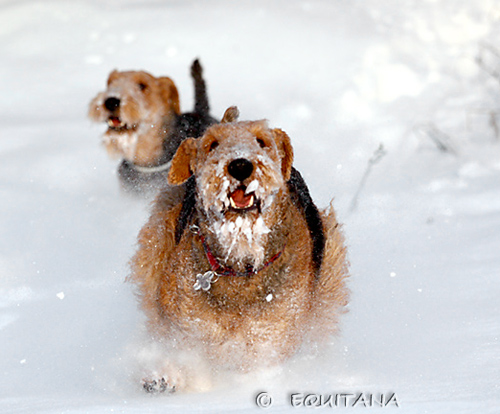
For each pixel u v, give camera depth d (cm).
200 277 673
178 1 2914
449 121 1712
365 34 2427
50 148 1695
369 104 1842
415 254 1020
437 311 816
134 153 1255
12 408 609
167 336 718
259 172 625
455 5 2261
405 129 1666
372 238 1083
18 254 1098
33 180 1476
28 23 2742
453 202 1239
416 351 708
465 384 589
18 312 899
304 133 1620
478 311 799
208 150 675
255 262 659
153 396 668
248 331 679
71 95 2145
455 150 1519
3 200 1352
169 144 1266
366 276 941
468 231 1105
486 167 1420
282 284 683
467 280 909
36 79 2280
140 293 782
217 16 2698
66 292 947
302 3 2766
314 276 735
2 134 1825
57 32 2666
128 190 1253
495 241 1045
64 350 780
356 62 2225
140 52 2444
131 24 2684
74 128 1859
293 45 2412
